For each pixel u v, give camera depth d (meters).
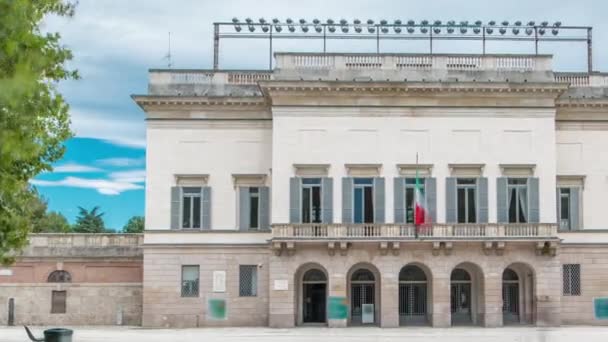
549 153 59.25
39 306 63.03
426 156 59.03
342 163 58.81
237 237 60.41
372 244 57.81
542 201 58.88
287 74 59.62
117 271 67.75
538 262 58.28
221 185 60.97
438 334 52.12
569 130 61.78
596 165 61.56
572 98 61.09
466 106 59.44
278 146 58.72
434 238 57.44
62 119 25.98
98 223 132.12
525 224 58.00
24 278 67.69
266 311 59.81
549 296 57.97
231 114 61.41
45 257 67.62
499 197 58.84
